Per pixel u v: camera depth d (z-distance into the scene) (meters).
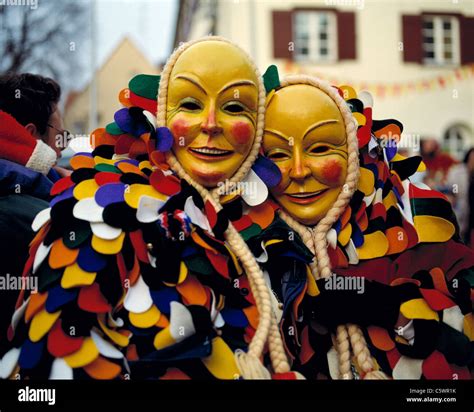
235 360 1.16
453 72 6.45
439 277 1.32
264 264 1.28
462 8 6.39
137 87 1.32
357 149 1.34
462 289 1.34
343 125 1.34
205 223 1.26
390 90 6.37
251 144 1.30
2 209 1.36
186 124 1.26
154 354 1.13
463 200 3.37
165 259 1.19
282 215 1.34
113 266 1.18
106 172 1.27
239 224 1.29
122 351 1.17
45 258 1.18
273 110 1.32
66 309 1.14
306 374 1.25
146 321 1.16
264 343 1.19
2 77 1.57
